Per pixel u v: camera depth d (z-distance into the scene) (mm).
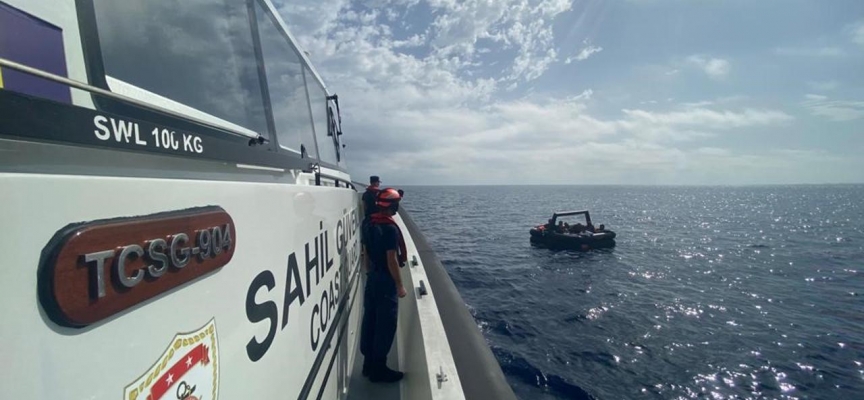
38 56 850
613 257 27828
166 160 1072
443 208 74812
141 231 734
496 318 14898
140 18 1201
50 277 552
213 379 993
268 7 2363
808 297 19969
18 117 659
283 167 2072
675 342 13414
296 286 1713
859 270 26672
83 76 948
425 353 2402
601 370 11086
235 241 1131
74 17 953
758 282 22859
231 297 1104
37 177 550
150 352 763
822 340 14172
